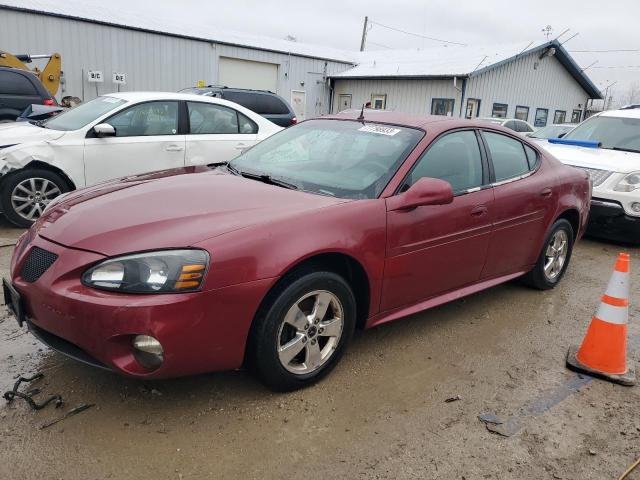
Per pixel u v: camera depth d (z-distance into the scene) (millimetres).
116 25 19062
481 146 4125
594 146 7832
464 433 2844
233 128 7434
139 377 2578
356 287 3346
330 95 26625
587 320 4488
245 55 22703
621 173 6848
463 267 3922
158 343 2516
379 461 2592
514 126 19000
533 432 2893
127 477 2391
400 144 3678
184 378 3162
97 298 2498
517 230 4348
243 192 3248
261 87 23812
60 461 2453
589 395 3303
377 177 3473
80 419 2746
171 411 2857
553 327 4293
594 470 2629
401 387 3250
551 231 4832
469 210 3805
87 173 6305
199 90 11742
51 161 6039
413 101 23594
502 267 4371
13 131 6277
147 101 6750
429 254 3580
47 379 3080
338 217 3066
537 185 4516
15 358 3293
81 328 2541
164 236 2652
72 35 18344
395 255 3348
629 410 3164
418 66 24422
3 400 2855
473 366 3572
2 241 5668
